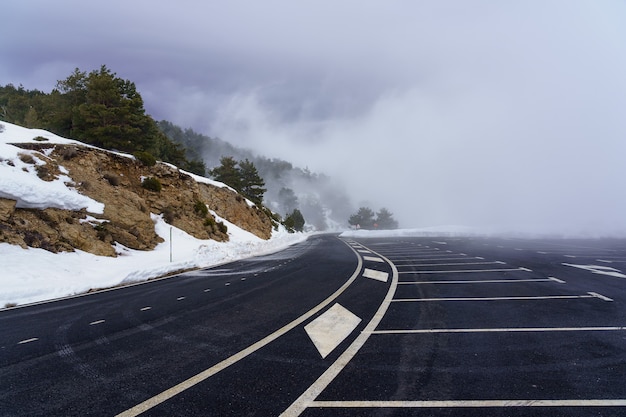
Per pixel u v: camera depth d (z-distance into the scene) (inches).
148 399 120.6
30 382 137.4
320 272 442.0
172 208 825.5
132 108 938.1
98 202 610.9
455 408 110.7
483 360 150.2
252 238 1056.2
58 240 474.9
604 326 191.8
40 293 328.8
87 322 233.8
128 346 179.8
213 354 165.2
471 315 223.0
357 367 146.0
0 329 220.7
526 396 117.6
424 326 202.5
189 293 330.6
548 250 653.3
